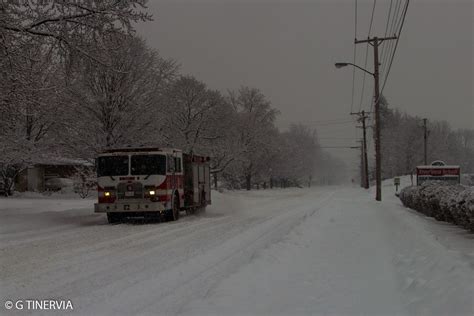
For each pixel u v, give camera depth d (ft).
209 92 167.84
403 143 274.16
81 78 90.38
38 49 57.93
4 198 117.60
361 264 30.30
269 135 221.05
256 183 261.44
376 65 99.09
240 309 21.02
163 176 61.11
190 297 23.71
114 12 57.11
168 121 118.01
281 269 28.94
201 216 73.67
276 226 57.06
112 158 61.41
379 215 60.59
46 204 93.76
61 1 55.62
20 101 55.16
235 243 42.45
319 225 51.93
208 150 163.12
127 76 100.48
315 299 22.53
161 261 33.35
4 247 39.42
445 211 46.73
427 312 18.85
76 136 102.12
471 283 20.08
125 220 65.67
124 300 22.97
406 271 26.63
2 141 93.71
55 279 27.35
